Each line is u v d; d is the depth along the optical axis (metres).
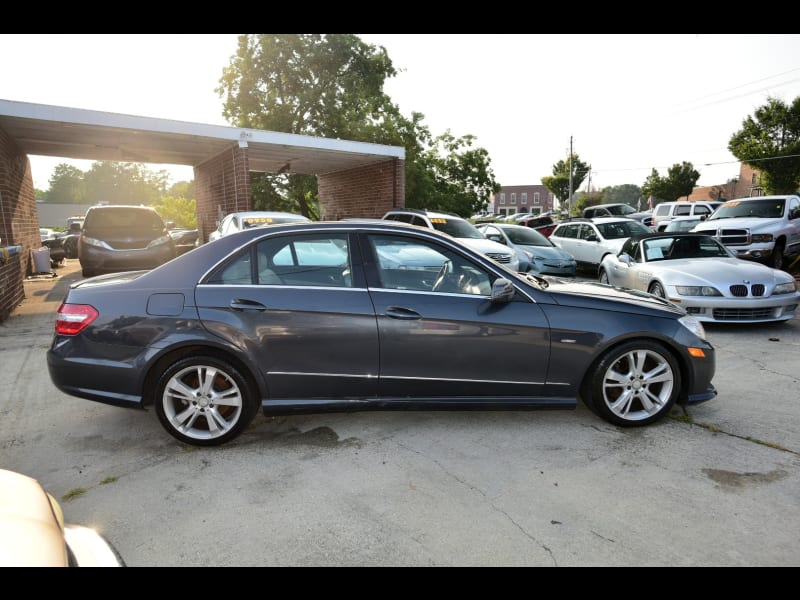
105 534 2.61
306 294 3.54
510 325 3.60
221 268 3.58
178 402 3.60
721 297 6.63
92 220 10.96
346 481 3.11
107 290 3.57
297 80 22.55
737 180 50.81
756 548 2.45
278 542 2.54
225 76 22.83
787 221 11.82
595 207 25.62
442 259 3.71
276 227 3.69
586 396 3.84
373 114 23.59
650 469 3.20
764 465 3.23
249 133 12.53
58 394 4.67
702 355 3.79
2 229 9.69
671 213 20.86
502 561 2.38
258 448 3.57
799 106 29.88
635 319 3.72
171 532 2.63
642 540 2.52
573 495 2.92
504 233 13.19
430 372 3.61
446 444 3.58
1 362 5.65
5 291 7.89
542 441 3.60
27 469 3.31
